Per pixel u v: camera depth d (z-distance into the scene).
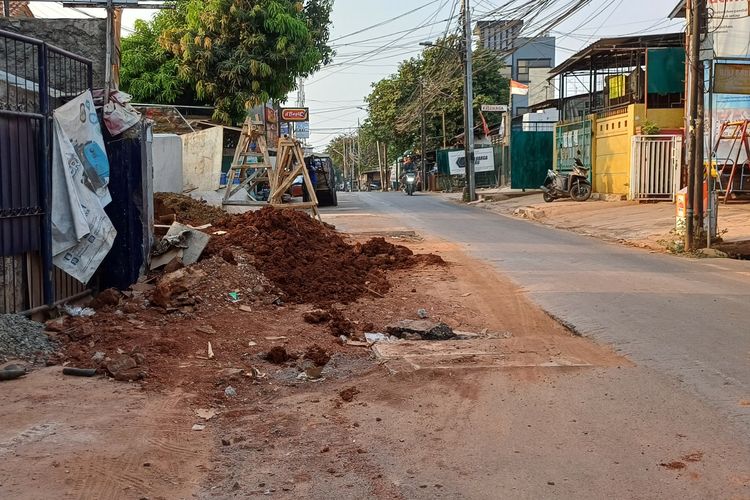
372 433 4.88
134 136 8.92
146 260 8.93
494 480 4.12
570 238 17.45
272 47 25.20
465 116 33.34
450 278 11.13
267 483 4.11
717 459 4.36
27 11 18.47
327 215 23.59
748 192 21.70
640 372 6.19
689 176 14.45
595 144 27.53
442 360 6.52
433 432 4.89
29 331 6.38
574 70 30.56
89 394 5.39
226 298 8.25
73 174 7.37
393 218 22.59
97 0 14.55
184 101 26.89
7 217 6.50
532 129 40.22
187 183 20.39
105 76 12.95
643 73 24.34
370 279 10.41
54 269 7.33
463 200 33.62
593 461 4.36
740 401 5.39
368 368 6.41
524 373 6.18
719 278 11.22
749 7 18.39
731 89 15.52
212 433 4.89
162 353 6.41
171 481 4.10
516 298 9.66
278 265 9.68
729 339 7.26
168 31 25.03
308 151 46.41
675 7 23.52
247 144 18.12
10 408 5.02
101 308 7.68
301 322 7.93
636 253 14.53
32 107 6.98
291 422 5.11
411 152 58.09
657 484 4.03
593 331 7.71
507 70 52.19
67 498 3.78
